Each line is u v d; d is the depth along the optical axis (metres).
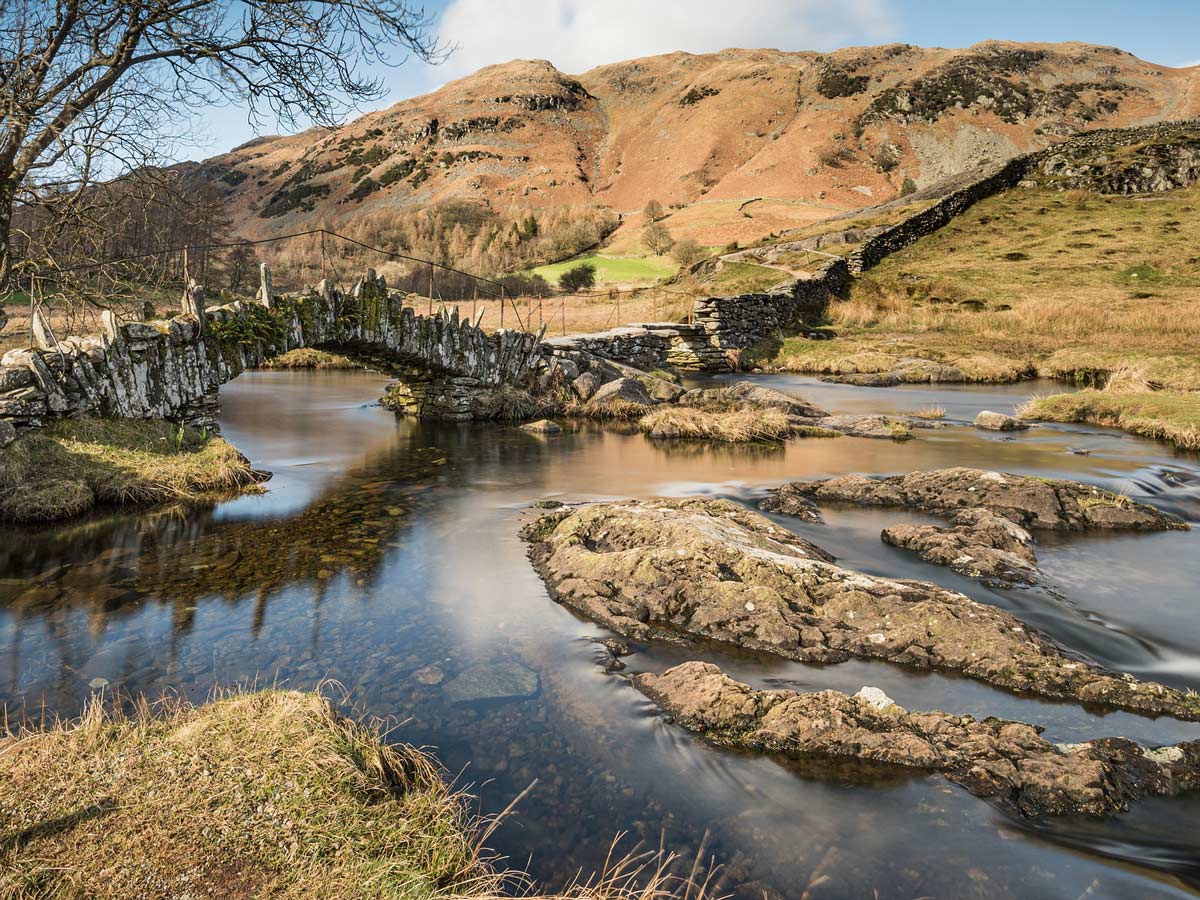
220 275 45.81
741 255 52.38
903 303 38.34
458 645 5.93
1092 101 183.88
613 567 7.06
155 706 4.82
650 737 4.67
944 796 4.09
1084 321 32.59
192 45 11.70
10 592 6.89
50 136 11.12
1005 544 8.48
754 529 8.45
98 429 10.54
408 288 68.06
